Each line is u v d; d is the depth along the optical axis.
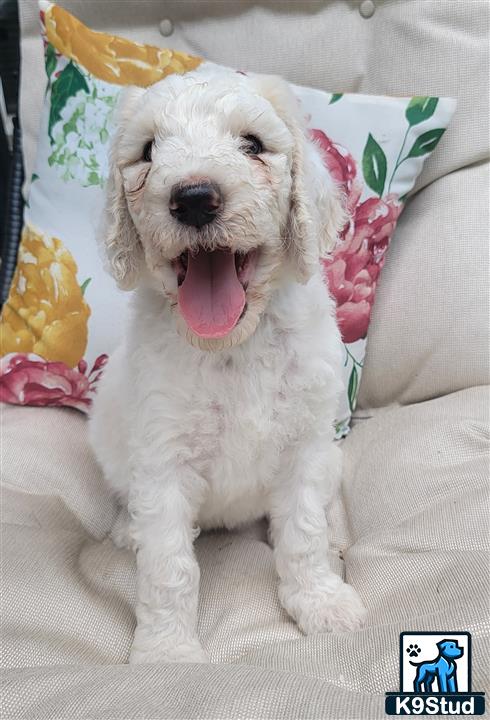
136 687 0.25
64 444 0.48
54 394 0.51
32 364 0.51
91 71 0.52
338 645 0.31
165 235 0.31
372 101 0.50
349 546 0.41
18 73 0.64
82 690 0.25
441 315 0.50
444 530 0.36
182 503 0.36
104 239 0.37
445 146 0.52
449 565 0.33
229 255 0.33
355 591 0.36
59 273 0.51
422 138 0.50
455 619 0.30
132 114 0.36
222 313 0.32
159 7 0.57
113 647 0.34
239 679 0.26
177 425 0.35
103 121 0.51
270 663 0.30
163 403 0.35
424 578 0.34
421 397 0.52
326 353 0.36
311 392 0.36
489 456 0.40
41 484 0.44
